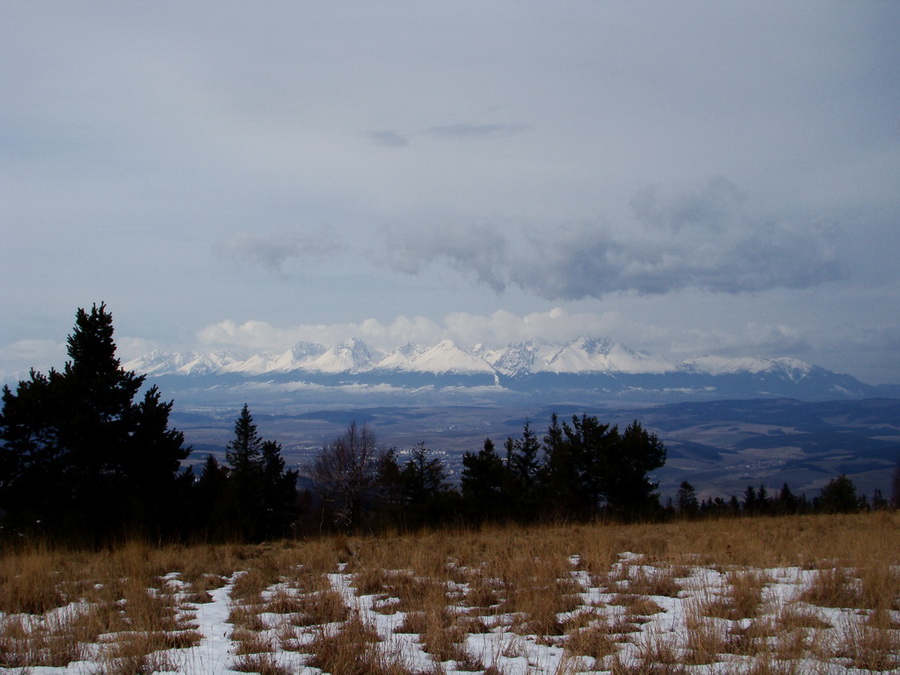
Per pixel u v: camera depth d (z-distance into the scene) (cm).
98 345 2270
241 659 641
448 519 2841
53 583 999
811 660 582
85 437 2077
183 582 1079
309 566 1188
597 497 2909
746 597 795
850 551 1079
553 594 855
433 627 702
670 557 1142
